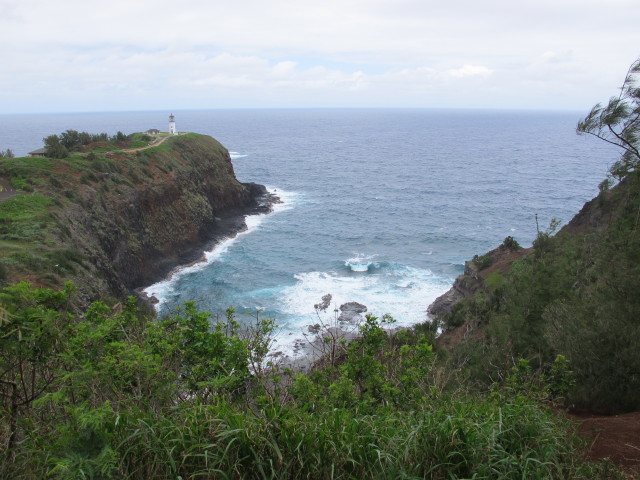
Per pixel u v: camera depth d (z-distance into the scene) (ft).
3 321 17.37
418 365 26.94
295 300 128.16
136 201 149.18
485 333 62.28
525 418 17.98
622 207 43.19
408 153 543.80
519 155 524.11
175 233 163.53
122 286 117.19
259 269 153.58
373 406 23.40
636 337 31.27
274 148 585.22
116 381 18.54
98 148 186.29
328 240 191.42
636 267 34.96
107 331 20.83
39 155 159.63
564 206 261.03
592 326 35.42
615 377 31.32
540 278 48.80
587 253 56.34
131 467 14.73
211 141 254.47
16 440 16.88
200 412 16.06
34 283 78.89
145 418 15.64
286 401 21.97
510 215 241.55
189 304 24.89
